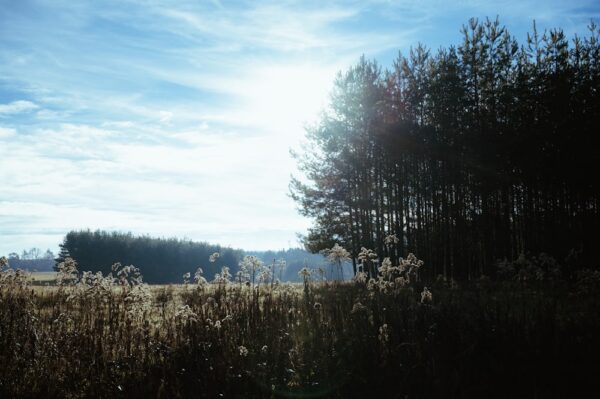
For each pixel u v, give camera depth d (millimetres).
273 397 7121
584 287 14539
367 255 13031
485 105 27375
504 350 8047
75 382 7543
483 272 26844
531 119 25922
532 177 26188
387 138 27672
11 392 7012
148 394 7176
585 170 25109
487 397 6988
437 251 27781
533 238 27438
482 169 26156
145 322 10195
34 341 8516
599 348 7941
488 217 26922
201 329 9477
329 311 11164
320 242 29266
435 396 6973
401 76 29281
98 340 8656
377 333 8961
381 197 29016
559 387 7102
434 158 27688
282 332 9805
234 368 7934
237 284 16266
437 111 27344
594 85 25656
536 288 16219
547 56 27438
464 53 27766
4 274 11688
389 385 7293
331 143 28938
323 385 7469
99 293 12492
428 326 9055
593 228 26609
